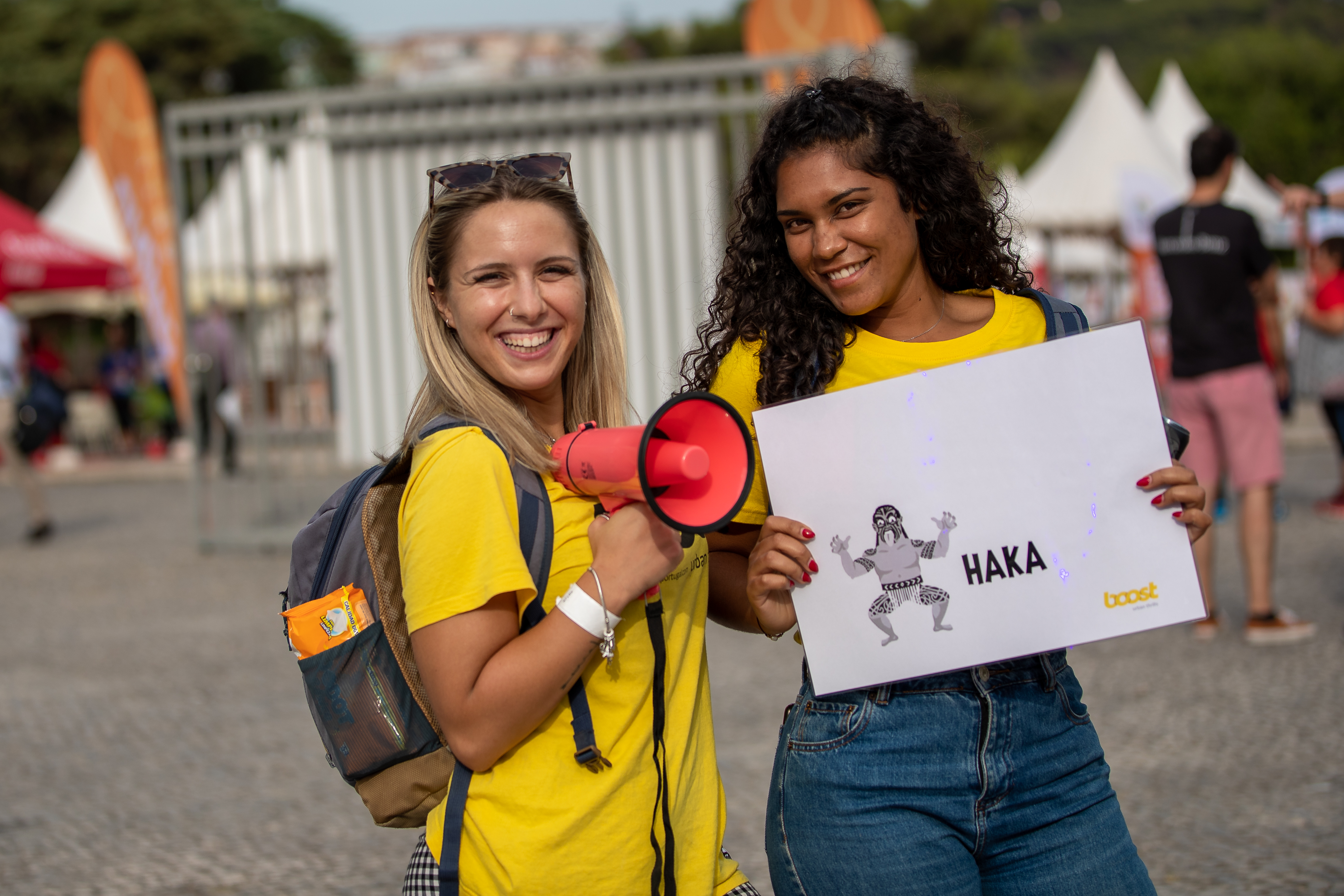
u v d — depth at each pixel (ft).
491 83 28.45
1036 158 151.43
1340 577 22.53
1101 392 6.00
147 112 32.04
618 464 5.33
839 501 6.09
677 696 5.97
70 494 47.39
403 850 12.19
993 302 6.64
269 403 43.39
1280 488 34.55
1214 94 135.44
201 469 30.71
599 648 5.56
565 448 5.68
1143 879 6.17
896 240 6.16
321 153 37.40
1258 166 123.03
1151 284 47.55
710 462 5.47
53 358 57.06
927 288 6.57
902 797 5.97
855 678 6.04
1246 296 18.10
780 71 26.68
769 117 6.34
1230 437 18.29
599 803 5.59
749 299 6.53
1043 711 6.13
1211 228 17.95
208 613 23.85
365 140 29.71
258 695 18.07
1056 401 6.01
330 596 5.93
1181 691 16.24
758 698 16.96
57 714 17.44
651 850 5.68
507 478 5.60
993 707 6.00
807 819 6.11
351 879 11.46
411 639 5.65
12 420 33.76
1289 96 129.18
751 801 13.00
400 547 5.72
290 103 28.73
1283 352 20.51
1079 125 54.65
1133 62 411.75
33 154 122.01
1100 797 6.23
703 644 6.25
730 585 6.64
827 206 6.07
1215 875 10.66
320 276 32.35
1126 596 5.99
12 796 14.06
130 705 17.75
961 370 6.05
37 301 67.10
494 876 5.57
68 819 13.25
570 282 5.93
